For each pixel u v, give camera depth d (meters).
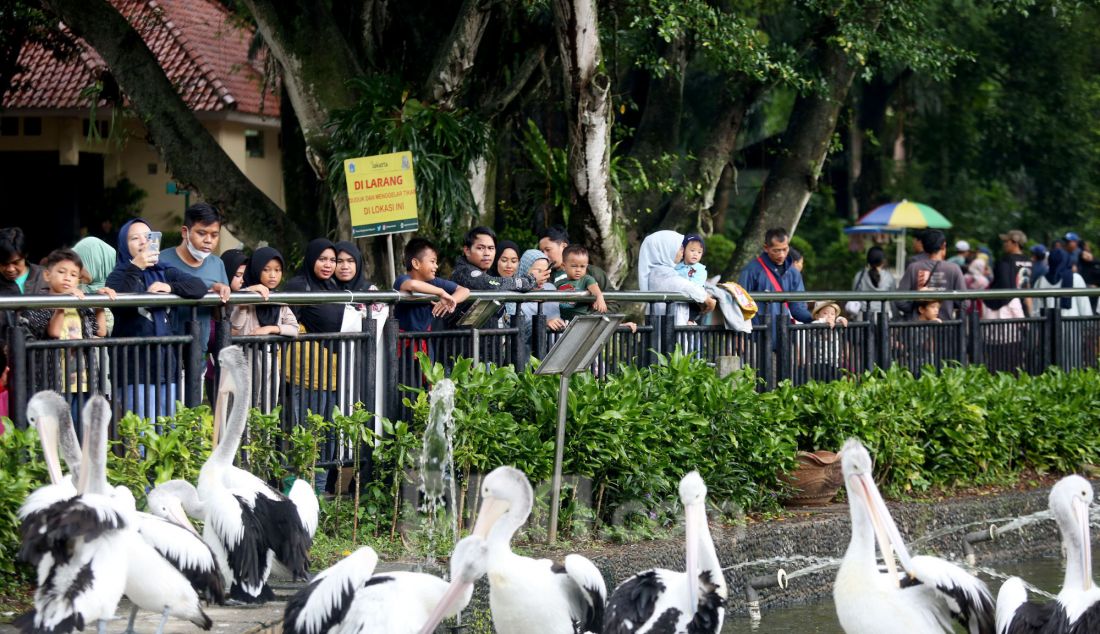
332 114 14.16
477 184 15.68
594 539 9.27
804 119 19.19
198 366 8.58
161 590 6.36
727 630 8.94
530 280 11.75
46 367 7.80
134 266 8.95
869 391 11.50
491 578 6.62
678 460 9.85
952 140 32.75
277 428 8.75
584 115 13.96
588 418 9.38
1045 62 31.17
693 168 18.83
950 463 11.90
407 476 9.13
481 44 15.57
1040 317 14.85
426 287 9.73
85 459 6.43
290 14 14.70
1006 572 11.12
